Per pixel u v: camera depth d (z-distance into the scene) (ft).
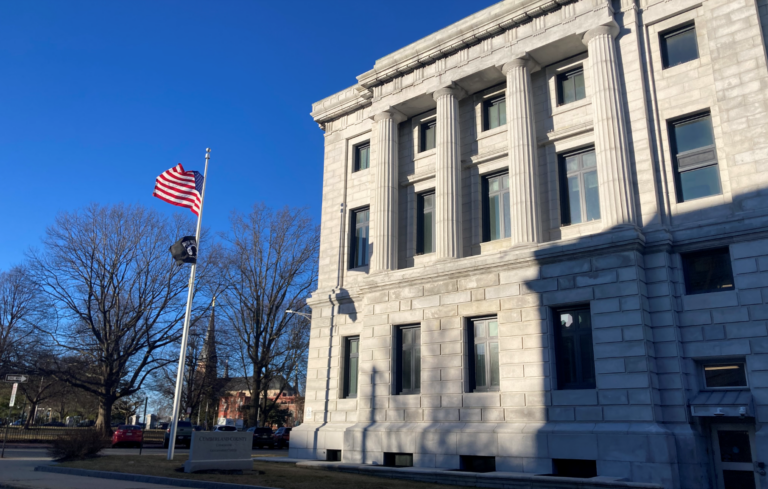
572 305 64.03
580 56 75.25
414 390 75.10
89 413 280.92
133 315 163.84
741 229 57.21
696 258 61.36
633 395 57.06
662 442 53.42
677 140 65.62
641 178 64.75
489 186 80.89
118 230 164.66
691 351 58.18
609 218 63.98
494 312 68.74
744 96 60.54
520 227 70.03
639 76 67.51
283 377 180.86
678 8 67.00
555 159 74.02
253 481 54.19
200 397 191.21
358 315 87.45
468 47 81.82
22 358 152.46
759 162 58.34
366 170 95.50
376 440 73.77
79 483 51.78
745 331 55.57
